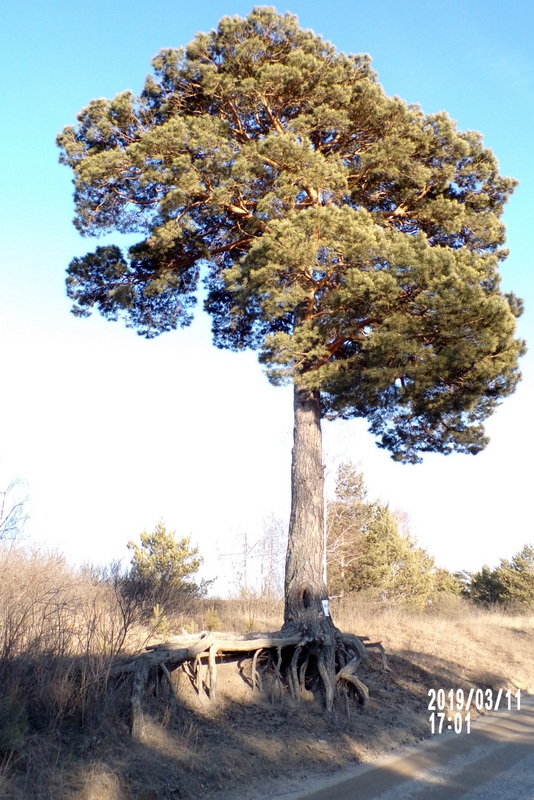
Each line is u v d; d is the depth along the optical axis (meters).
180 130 13.30
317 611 12.62
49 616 9.46
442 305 12.08
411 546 46.19
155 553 22.53
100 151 14.64
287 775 8.78
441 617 25.19
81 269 15.16
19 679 8.06
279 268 12.45
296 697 11.43
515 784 8.74
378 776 9.01
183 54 14.35
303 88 14.01
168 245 14.32
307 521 13.35
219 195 13.52
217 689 10.93
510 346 12.83
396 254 12.38
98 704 8.52
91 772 7.24
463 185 16.03
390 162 14.47
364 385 12.92
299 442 14.05
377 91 14.20
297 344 13.02
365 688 12.05
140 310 16.05
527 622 27.86
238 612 18.12
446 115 15.06
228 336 17.72
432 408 13.73
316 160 13.23
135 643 11.40
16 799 6.51
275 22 14.18
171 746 8.55
